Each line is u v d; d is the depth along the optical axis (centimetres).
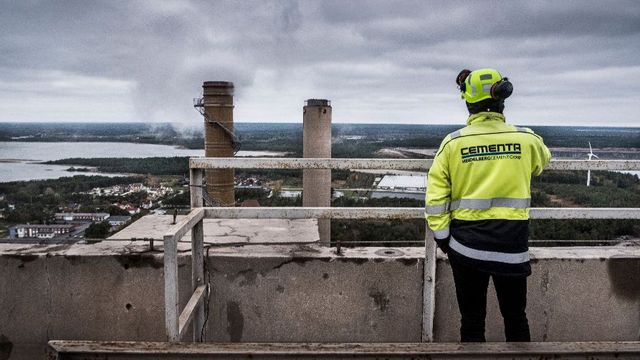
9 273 332
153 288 331
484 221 220
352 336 330
